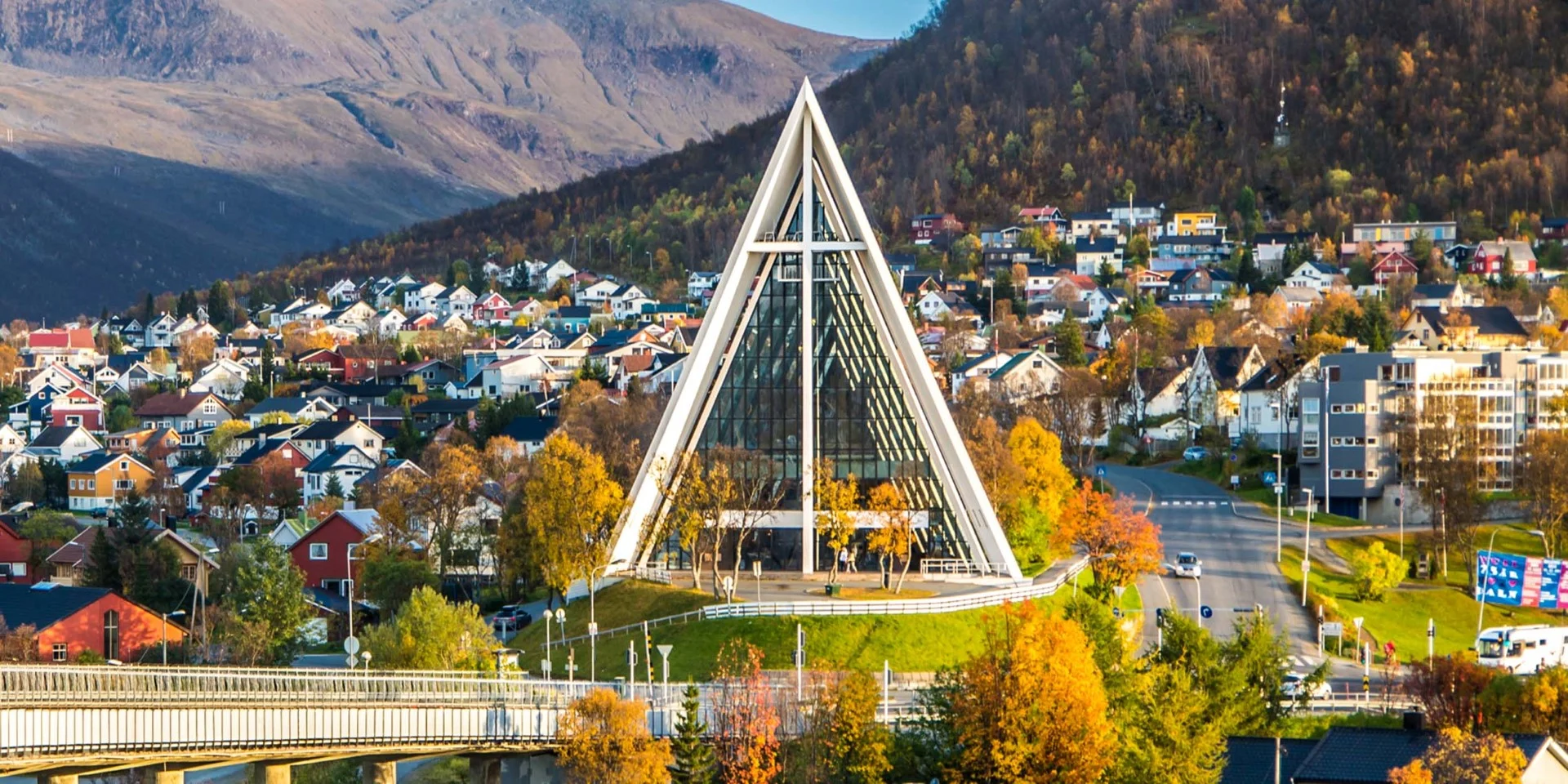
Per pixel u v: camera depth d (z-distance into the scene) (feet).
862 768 610.65
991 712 620.08
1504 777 525.34
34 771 548.72
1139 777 606.96
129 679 546.26
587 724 623.77
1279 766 568.41
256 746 572.51
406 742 611.88
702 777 603.67
